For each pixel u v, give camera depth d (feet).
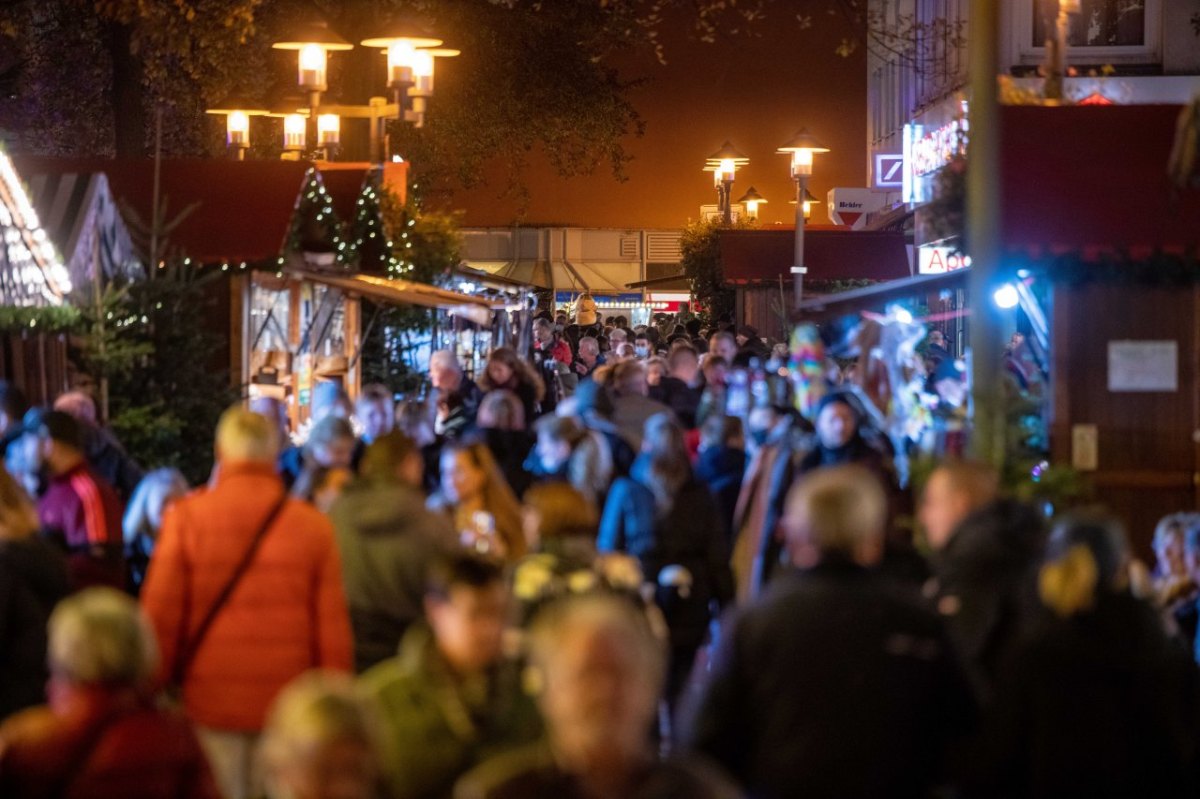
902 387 56.29
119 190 64.18
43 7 141.49
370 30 113.80
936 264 127.75
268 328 67.21
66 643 20.88
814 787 21.84
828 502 22.71
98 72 151.23
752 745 22.45
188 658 28.63
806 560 22.90
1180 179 45.91
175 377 57.36
